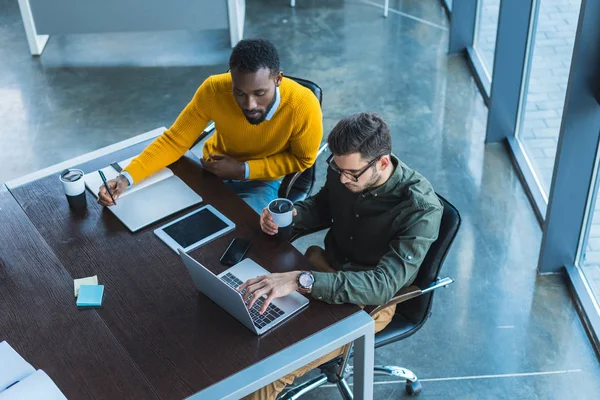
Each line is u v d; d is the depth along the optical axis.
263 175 2.79
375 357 2.89
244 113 2.60
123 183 2.55
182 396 1.86
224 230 2.37
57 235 2.39
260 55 2.46
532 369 2.84
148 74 4.89
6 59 5.11
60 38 5.34
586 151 2.91
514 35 3.71
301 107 2.70
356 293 2.11
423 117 4.35
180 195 2.54
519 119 4.00
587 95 2.77
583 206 3.06
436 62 4.91
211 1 4.93
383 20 5.46
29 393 1.84
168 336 2.03
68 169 2.50
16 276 2.24
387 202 2.30
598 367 2.85
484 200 3.71
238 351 1.97
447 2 5.57
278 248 2.30
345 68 4.87
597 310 3.03
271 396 2.24
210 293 2.08
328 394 2.76
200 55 5.09
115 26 5.00
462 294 3.18
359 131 2.12
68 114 4.50
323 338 2.00
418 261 2.20
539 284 3.22
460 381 2.80
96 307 2.12
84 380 1.91
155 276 2.22
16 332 2.06
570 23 3.20
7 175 3.99
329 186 2.45
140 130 4.33
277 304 2.10
